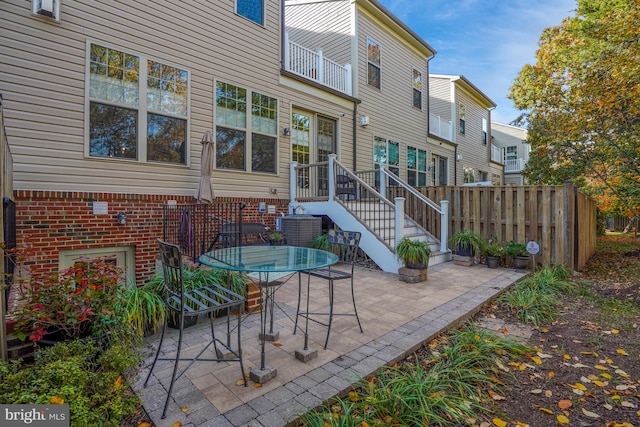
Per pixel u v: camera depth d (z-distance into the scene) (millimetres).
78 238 4621
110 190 4926
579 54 8094
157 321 3164
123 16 5082
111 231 4918
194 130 5898
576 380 2533
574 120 8016
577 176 10266
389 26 10695
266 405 2068
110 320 2461
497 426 1999
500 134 23125
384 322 3453
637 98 6598
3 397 1509
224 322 3506
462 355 2742
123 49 5082
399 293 4508
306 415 1973
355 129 9352
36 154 4312
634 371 2658
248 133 6750
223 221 5582
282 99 7457
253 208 6797
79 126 4652
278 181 7324
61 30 4512
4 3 4121
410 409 2049
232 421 1918
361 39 9727
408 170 11656
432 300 4191
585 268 6566
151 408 2037
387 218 7453
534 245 5840
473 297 4320
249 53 6793
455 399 2203
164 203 5480
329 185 6914
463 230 7242
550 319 3768
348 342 2977
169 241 5367
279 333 3201
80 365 1829
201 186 5426
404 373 2508
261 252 3326
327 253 3275
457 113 14961
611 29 7102
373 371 2482
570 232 5844
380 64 10422
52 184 4422
